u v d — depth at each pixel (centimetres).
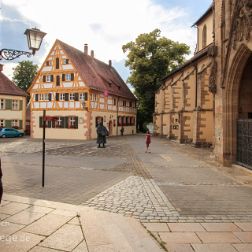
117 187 934
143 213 674
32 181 1009
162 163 1545
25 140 3550
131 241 508
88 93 3688
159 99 4416
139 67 4656
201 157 1817
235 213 686
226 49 1475
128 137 4222
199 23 3419
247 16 1192
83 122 3719
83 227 557
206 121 2552
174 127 3581
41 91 3959
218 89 1584
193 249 485
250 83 1577
